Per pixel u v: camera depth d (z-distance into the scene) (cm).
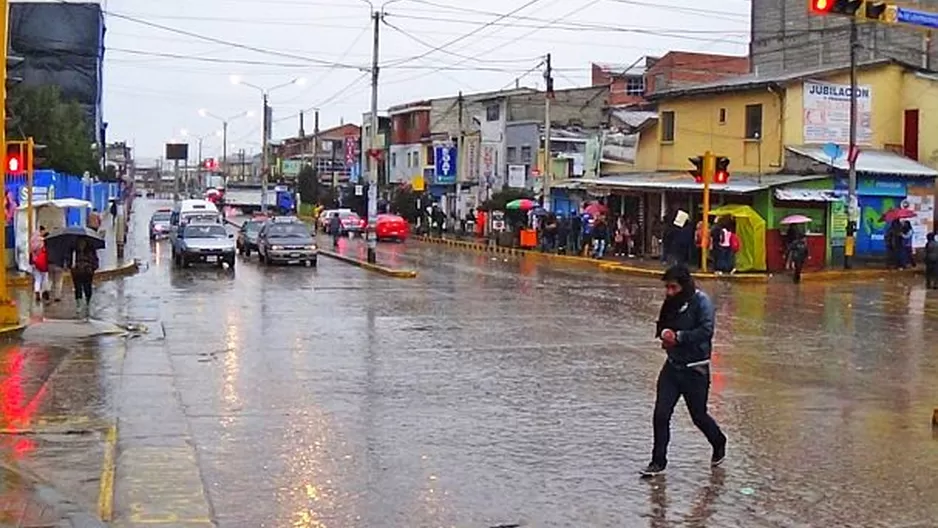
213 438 1121
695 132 4712
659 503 902
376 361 1700
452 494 920
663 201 4606
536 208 5444
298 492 916
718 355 1828
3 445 1075
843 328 2255
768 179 4094
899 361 1783
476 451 1086
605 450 1100
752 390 1478
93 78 6775
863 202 4191
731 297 3005
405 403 1345
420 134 8656
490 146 7194
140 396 1365
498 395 1414
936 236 3844
